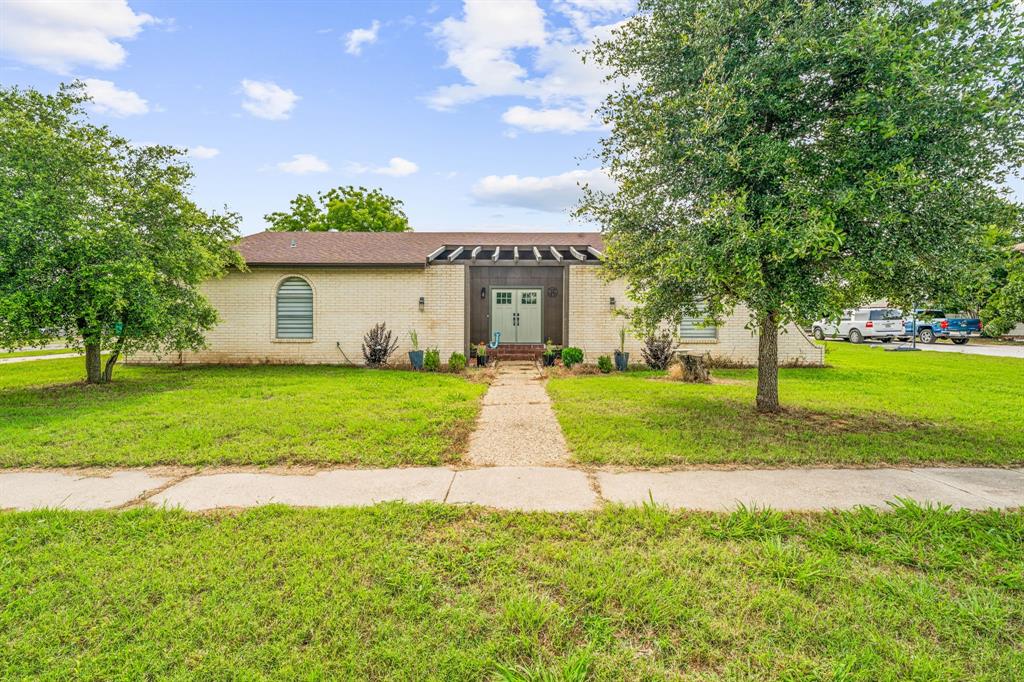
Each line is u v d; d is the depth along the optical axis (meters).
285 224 28.67
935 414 7.33
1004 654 2.26
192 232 11.12
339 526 3.54
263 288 13.76
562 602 2.68
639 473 4.77
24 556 3.12
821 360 13.88
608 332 13.69
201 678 2.12
